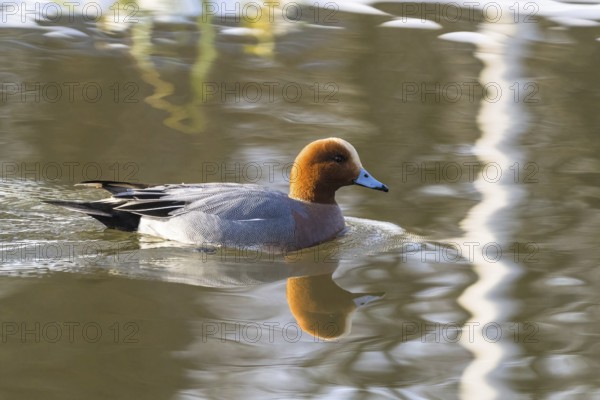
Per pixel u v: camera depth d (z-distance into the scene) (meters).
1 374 9.18
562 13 22.58
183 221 13.15
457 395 8.96
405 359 9.73
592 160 15.73
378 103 18.09
